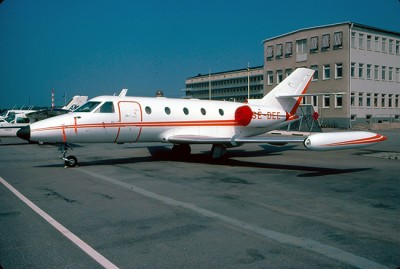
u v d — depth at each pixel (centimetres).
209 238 532
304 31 4406
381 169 1217
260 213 667
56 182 980
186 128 1487
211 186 924
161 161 1430
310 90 4400
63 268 430
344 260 454
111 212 673
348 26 4006
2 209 693
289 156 1630
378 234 551
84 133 1252
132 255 469
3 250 484
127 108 1337
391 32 4512
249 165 1319
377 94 4416
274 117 1761
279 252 480
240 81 8781
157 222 610
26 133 1164
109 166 1291
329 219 629
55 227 581
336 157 1581
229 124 1627
